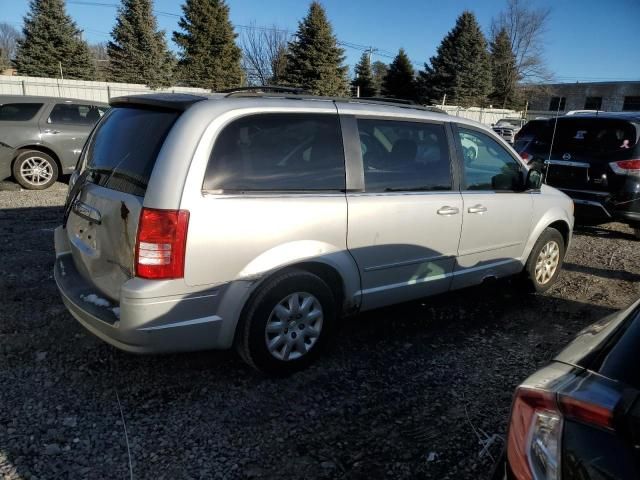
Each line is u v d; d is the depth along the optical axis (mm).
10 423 2752
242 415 2928
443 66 49938
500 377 3480
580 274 5832
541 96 53938
